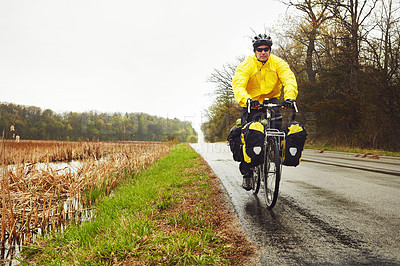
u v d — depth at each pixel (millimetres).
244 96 3635
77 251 2586
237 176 6648
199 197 4449
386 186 5379
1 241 3414
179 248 2461
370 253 2387
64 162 11133
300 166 8875
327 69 20234
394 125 16125
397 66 15492
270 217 3414
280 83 4055
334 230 2947
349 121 19656
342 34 18547
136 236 2688
